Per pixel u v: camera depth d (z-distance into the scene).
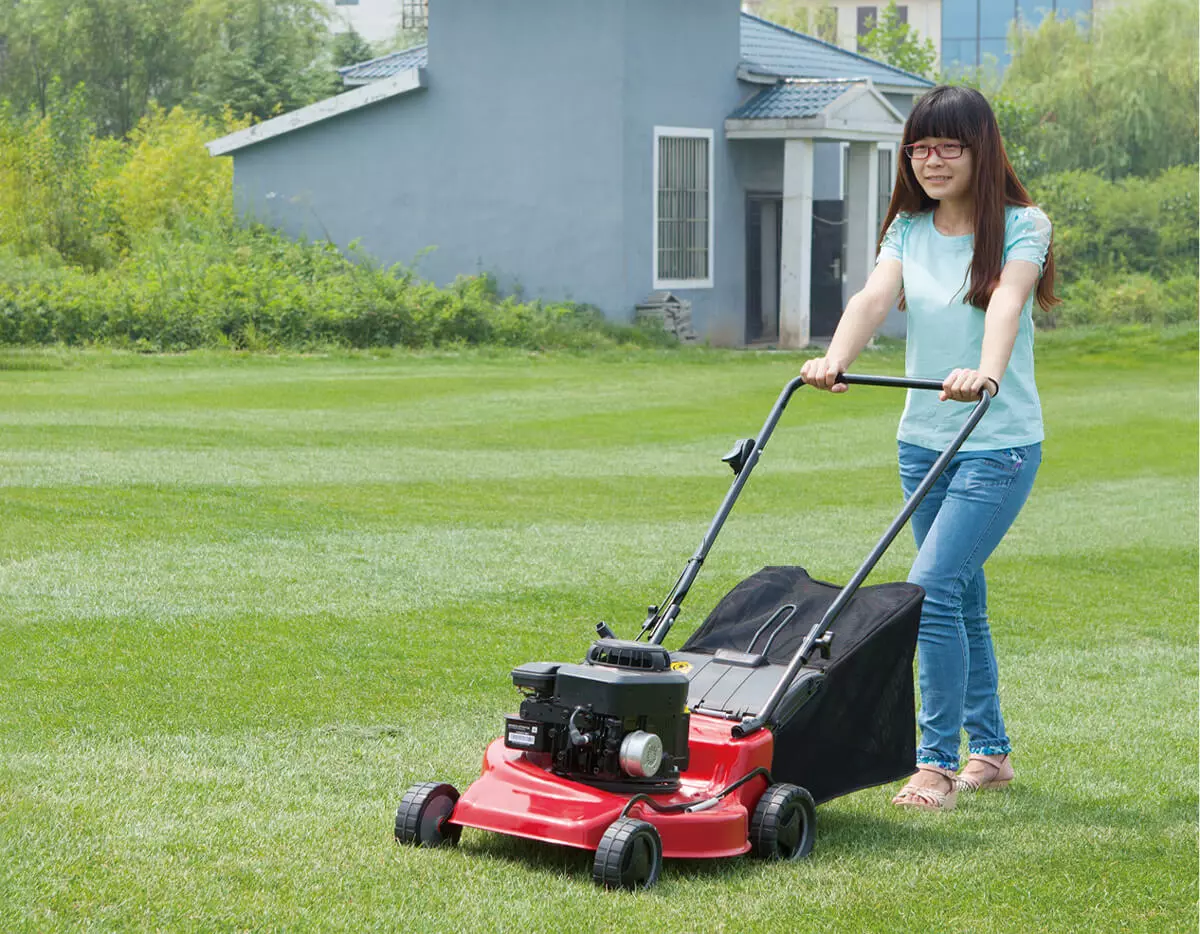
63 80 44.62
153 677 5.97
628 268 24.97
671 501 11.21
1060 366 24.72
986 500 4.96
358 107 25.83
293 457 12.18
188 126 32.69
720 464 13.22
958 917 3.95
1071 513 11.52
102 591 7.30
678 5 25.23
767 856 4.27
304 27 47.22
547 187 25.11
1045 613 8.23
